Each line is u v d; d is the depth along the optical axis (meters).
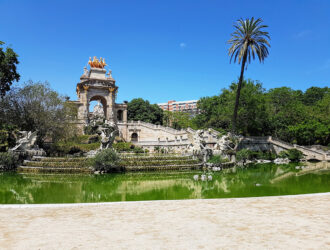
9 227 8.14
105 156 27.95
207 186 19.62
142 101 96.31
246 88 52.31
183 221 8.67
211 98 75.31
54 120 41.28
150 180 23.34
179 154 38.47
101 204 11.34
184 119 90.44
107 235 7.33
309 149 47.78
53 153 42.00
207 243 6.62
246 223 8.37
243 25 40.94
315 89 83.81
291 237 7.02
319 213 9.48
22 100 38.94
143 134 72.31
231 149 39.06
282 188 18.28
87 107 73.62
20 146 31.75
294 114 59.44
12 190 18.20
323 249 6.15
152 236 7.21
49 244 6.64
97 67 79.56
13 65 37.31
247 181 22.11
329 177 24.27
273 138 50.75
